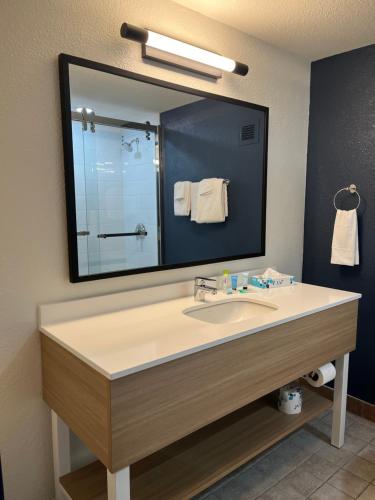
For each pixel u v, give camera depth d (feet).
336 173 7.75
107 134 5.06
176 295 5.98
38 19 4.37
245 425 5.91
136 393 3.52
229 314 6.05
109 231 5.21
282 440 6.80
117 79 5.09
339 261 7.50
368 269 7.42
